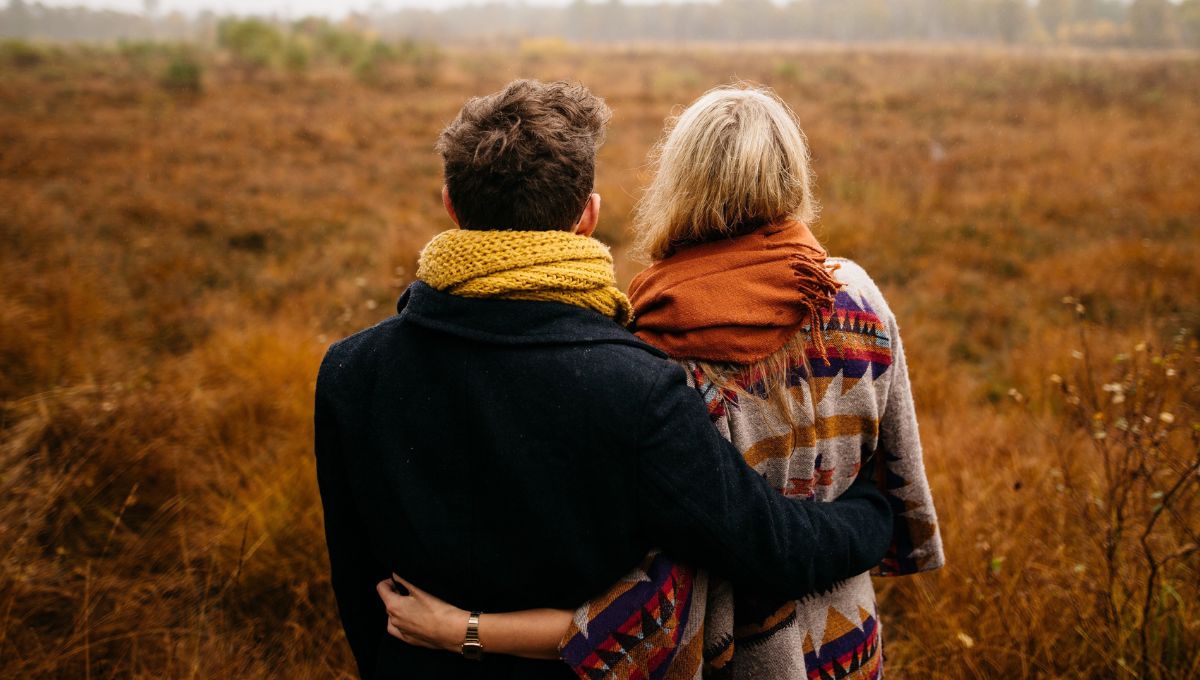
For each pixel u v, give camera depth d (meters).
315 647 2.04
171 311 4.70
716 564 0.89
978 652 1.84
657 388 0.85
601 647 0.87
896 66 27.45
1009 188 8.34
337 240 6.62
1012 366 4.15
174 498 2.58
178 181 8.46
